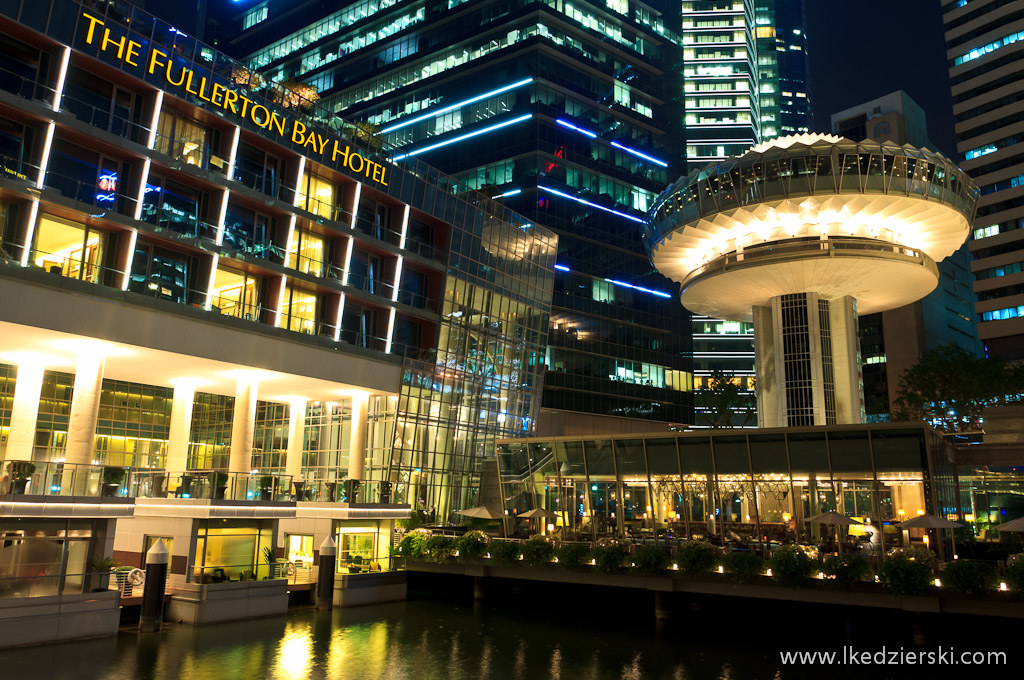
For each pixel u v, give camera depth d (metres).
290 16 102.12
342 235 42.84
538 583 39.06
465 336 51.28
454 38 85.06
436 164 83.94
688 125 129.50
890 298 51.50
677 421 84.25
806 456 36.19
